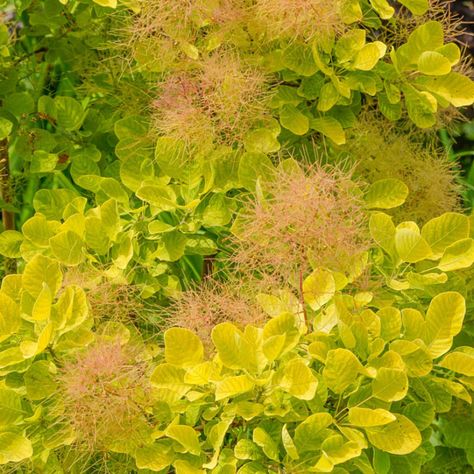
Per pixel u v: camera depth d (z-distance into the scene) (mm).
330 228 1055
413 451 996
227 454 989
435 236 1043
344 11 1136
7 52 1381
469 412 1121
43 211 1228
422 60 1103
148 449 994
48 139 1313
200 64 1149
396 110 1183
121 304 1151
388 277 1068
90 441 1018
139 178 1188
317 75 1177
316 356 947
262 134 1145
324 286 1008
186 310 1111
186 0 1145
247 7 1176
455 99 1146
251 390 969
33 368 1018
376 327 997
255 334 964
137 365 1060
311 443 940
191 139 1146
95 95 1468
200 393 988
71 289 1002
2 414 1007
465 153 1776
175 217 1175
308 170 1132
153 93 1338
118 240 1132
